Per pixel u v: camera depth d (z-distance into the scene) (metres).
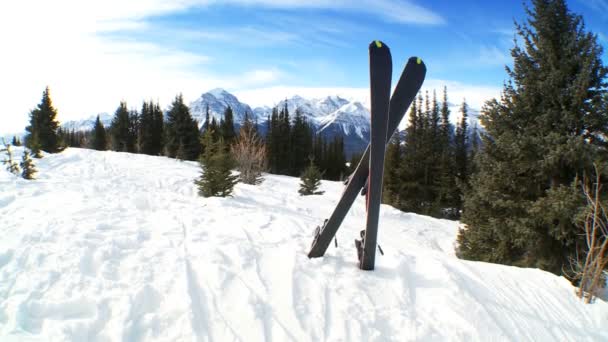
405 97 3.07
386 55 2.83
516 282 3.69
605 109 7.06
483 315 2.71
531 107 8.27
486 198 8.48
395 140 25.17
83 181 8.45
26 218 3.95
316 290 2.82
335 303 2.67
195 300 2.50
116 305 2.35
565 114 7.38
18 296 2.35
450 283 3.10
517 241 7.80
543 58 8.17
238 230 4.16
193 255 3.23
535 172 8.03
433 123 28.14
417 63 3.02
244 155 17.11
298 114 44.72
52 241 3.25
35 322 2.15
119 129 43.22
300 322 2.40
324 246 3.43
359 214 11.79
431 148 25.08
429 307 2.77
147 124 38.62
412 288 3.03
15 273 2.64
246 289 2.70
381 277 3.14
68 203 4.74
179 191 10.80
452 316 2.66
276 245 3.75
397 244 6.02
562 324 2.99
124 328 2.12
